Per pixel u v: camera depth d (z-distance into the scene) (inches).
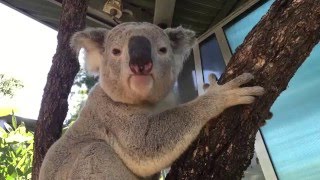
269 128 21.9
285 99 21.0
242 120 10.5
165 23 24.2
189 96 28.0
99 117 14.2
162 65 13.5
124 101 13.6
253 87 10.4
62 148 14.4
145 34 13.4
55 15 27.3
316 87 19.7
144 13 25.6
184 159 11.5
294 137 20.8
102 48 14.8
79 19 19.5
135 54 12.9
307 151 20.3
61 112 18.4
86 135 14.3
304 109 20.2
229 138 10.6
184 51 15.2
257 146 22.5
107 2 22.2
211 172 10.7
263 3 22.8
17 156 21.8
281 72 10.4
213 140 10.9
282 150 21.3
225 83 11.2
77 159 13.2
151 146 12.6
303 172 20.4
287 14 10.3
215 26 26.1
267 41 10.4
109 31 14.6
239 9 24.3
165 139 12.3
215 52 26.4
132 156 12.8
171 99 15.0
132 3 25.0
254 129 10.6
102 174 12.9
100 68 14.5
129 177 13.0
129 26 14.1
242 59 11.0
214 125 11.0
